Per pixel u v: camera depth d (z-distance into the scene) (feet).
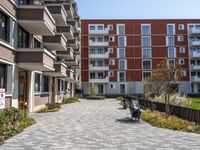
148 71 226.38
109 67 227.81
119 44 228.63
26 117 52.54
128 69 227.20
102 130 45.06
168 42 227.61
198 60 226.17
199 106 92.43
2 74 54.39
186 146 32.99
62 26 120.16
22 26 65.57
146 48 227.40
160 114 65.31
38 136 38.50
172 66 81.10
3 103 40.14
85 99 175.32
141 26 229.04
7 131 38.78
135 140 36.70
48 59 66.28
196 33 222.89
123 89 227.20
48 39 89.30
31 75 72.90
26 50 60.23
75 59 149.69
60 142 34.60
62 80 137.39
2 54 51.03
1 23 52.75
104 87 228.22
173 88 80.07
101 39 229.66
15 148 30.94
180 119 56.39
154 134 41.81
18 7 61.36
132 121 58.08
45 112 74.08
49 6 98.68
